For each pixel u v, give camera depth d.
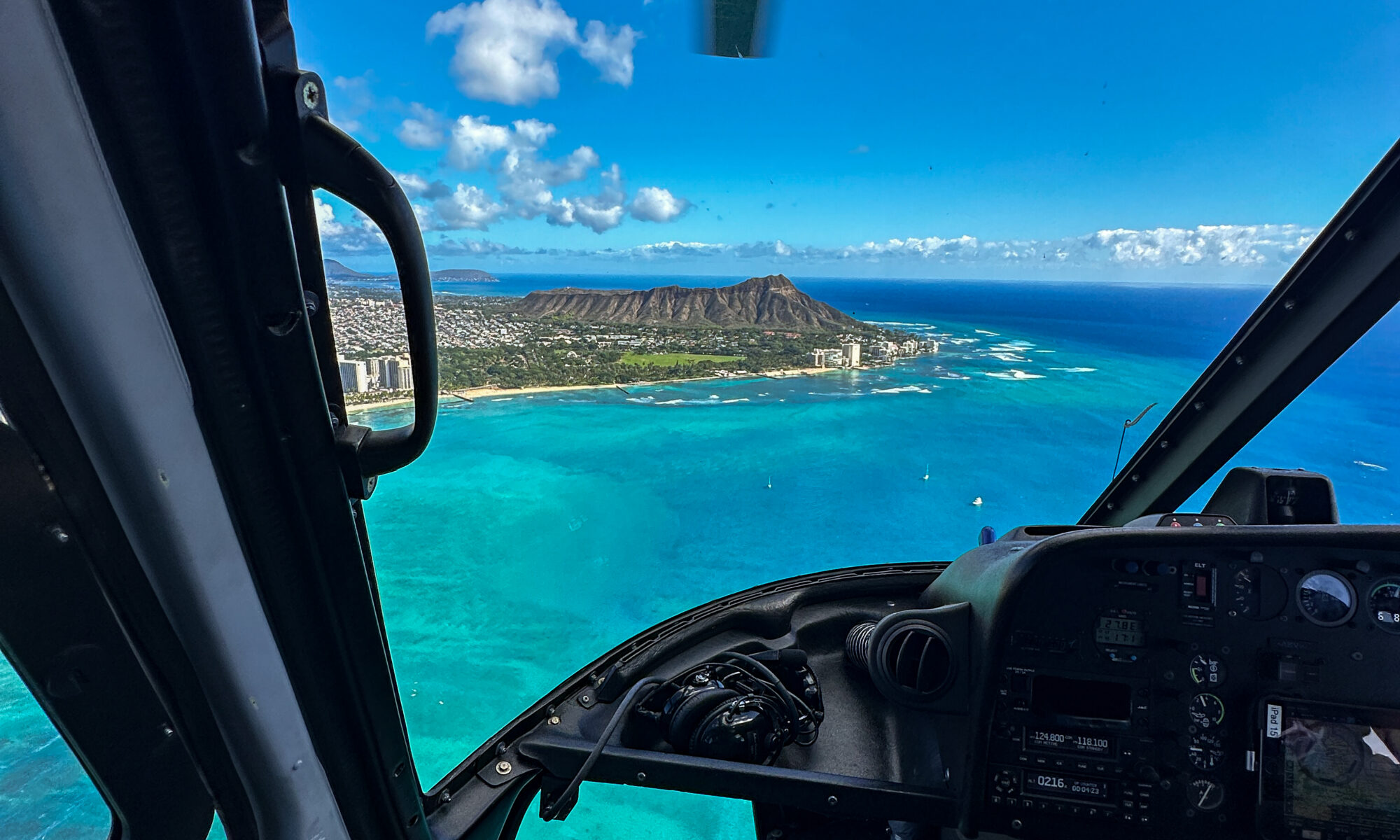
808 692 0.90
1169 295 2.17
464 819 0.71
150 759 0.44
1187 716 0.75
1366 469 1.19
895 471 3.09
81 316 0.31
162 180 0.31
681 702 0.81
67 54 0.27
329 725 0.51
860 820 0.90
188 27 0.29
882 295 10.95
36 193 0.28
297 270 0.37
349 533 0.46
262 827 0.49
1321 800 0.73
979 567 0.83
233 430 0.38
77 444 0.33
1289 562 0.72
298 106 0.34
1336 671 0.72
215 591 0.41
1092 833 0.76
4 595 0.35
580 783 0.72
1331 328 0.86
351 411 0.44
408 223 0.36
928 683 0.79
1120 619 0.75
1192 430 1.01
